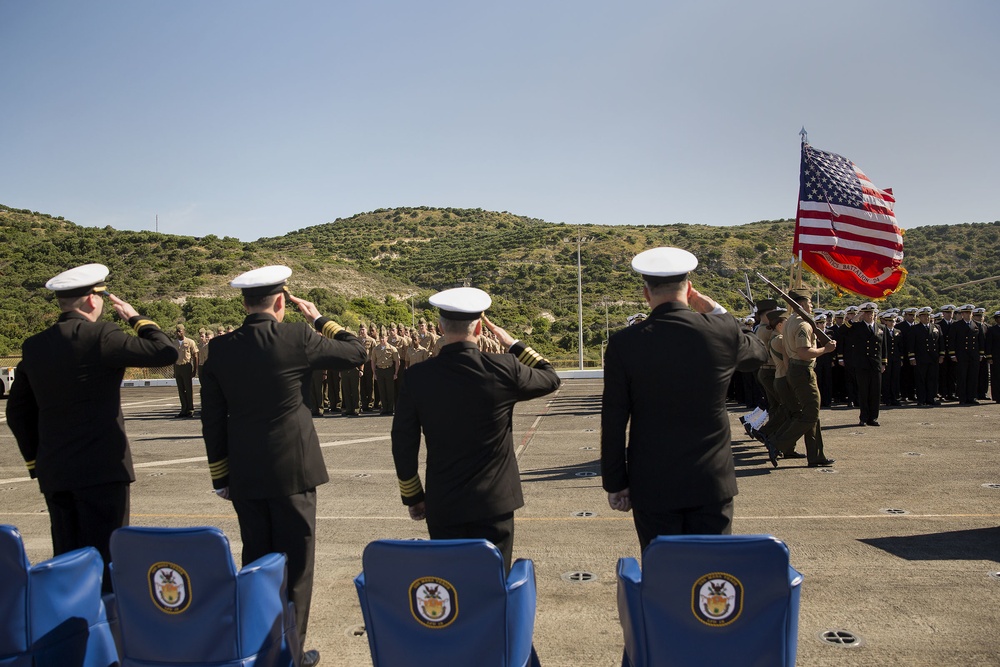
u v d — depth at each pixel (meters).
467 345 3.44
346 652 4.12
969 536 5.80
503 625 2.69
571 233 103.88
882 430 11.30
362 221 159.25
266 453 3.72
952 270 67.94
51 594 3.13
